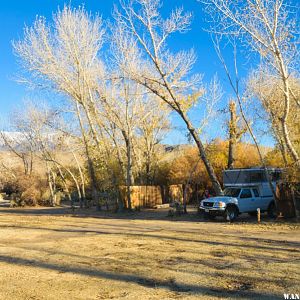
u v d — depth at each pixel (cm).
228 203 2430
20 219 2820
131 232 1903
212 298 776
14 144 5888
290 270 1012
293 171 2239
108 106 3591
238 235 1738
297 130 2628
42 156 5319
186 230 1966
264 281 902
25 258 1212
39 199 5334
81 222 2531
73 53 3525
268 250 1328
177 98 2905
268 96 2561
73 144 4703
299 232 1825
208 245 1449
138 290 838
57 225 2314
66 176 5988
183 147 5209
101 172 3981
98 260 1172
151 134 4753
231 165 3628
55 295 802
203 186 4666
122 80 3525
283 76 2108
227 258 1187
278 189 2372
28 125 5197
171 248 1386
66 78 3519
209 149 3875
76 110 3819
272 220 2327
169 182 4938
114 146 4125
